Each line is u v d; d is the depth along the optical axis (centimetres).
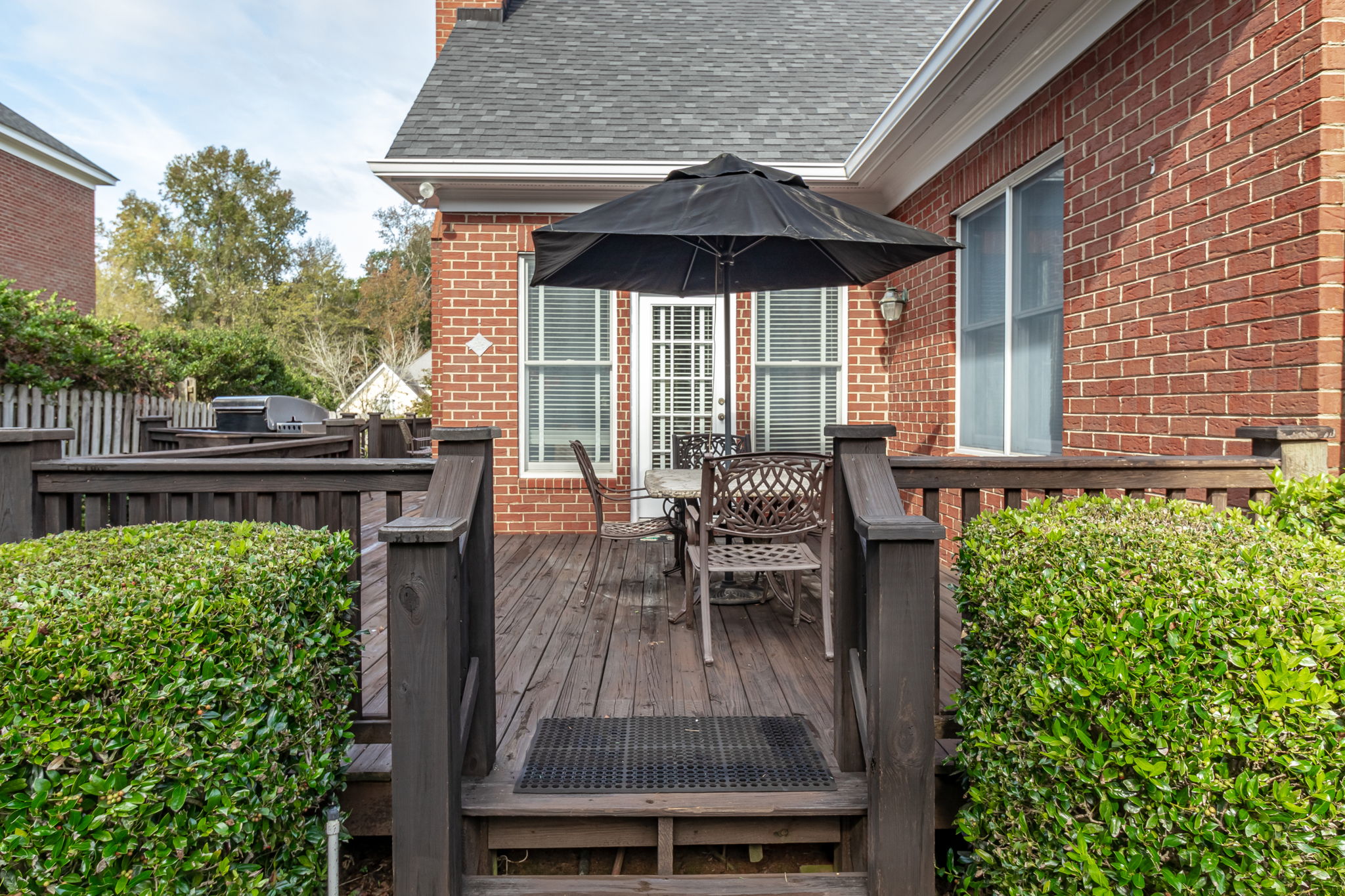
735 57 751
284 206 3747
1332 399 231
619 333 632
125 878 147
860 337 630
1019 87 404
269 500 234
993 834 186
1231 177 266
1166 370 299
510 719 254
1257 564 162
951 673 292
